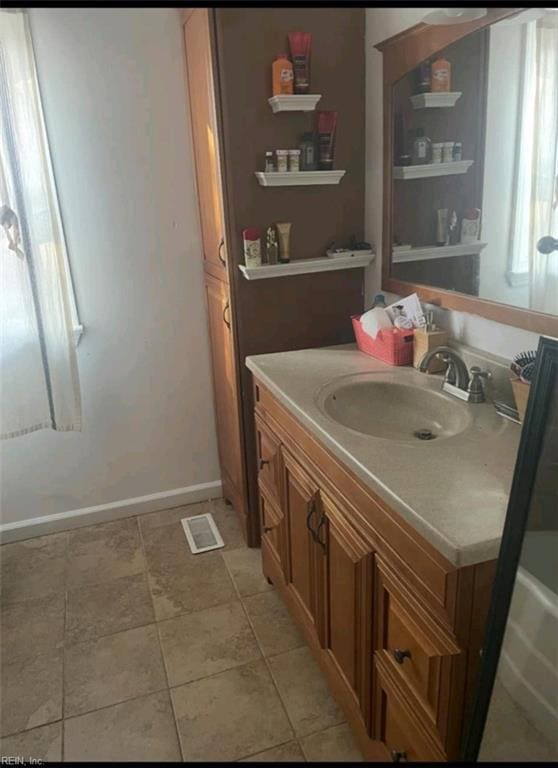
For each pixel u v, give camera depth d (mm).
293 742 1538
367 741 1372
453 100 1484
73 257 2258
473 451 1211
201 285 2469
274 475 1825
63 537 2512
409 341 1748
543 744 1003
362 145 1988
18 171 1940
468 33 1388
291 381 1683
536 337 1356
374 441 1277
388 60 1742
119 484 2617
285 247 1994
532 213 1271
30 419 2219
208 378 2609
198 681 1744
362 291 2164
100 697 1703
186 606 2066
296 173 1885
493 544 913
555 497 926
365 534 1226
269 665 1795
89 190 2203
